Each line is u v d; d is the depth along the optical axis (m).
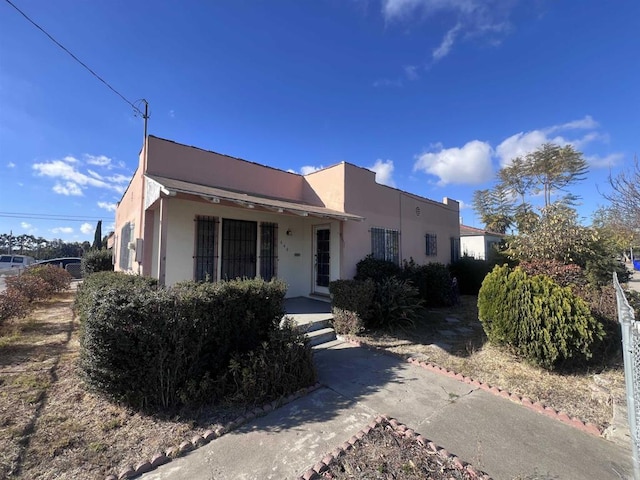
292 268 9.88
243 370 3.68
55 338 6.33
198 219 7.82
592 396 3.98
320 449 2.84
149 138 7.38
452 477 2.47
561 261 7.59
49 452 2.67
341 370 4.95
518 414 3.56
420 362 5.28
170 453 2.70
